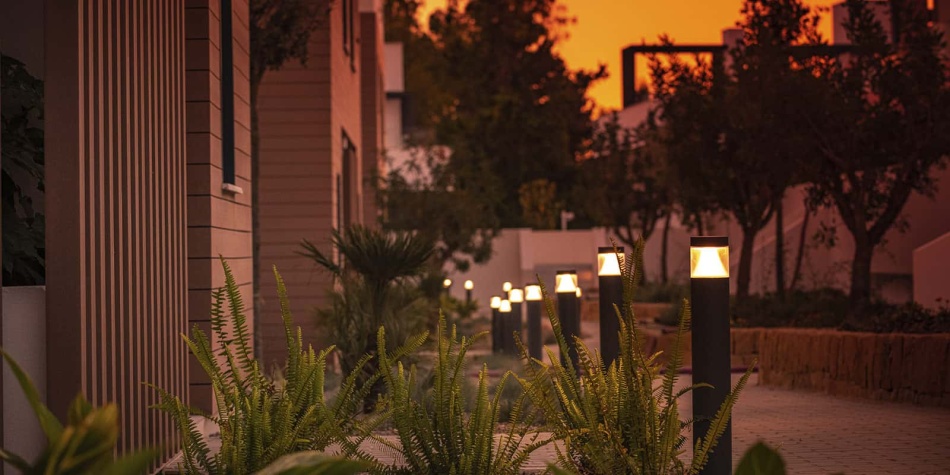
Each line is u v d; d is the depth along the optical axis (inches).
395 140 1849.2
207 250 335.3
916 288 837.8
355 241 411.8
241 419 203.8
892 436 358.6
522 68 2404.0
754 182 810.2
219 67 357.4
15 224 240.8
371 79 1174.3
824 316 695.1
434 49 2719.0
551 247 1786.4
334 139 677.3
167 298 285.9
